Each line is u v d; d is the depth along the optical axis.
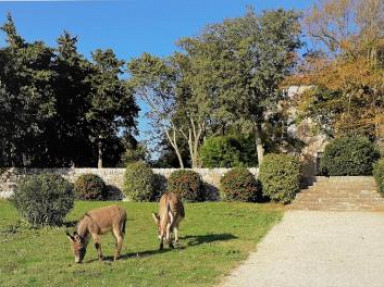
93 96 36.47
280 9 32.31
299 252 12.70
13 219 18.80
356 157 26.00
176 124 46.28
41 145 34.72
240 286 9.23
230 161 34.28
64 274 9.92
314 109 31.66
